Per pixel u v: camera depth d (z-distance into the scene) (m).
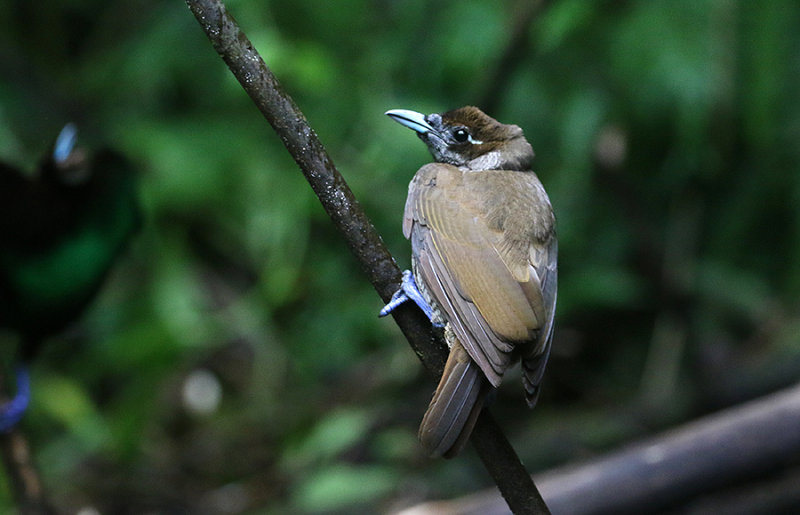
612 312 11.97
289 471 10.77
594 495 7.59
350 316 11.61
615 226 11.70
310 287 11.80
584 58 11.18
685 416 10.79
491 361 4.98
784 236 11.84
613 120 11.30
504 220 5.72
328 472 10.27
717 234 11.96
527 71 11.23
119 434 10.91
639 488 7.57
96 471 10.89
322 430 10.84
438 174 6.13
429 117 6.73
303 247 11.22
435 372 5.09
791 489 8.80
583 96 11.01
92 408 10.89
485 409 4.95
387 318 11.55
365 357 11.80
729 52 10.91
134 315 11.09
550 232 5.84
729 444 7.56
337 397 11.51
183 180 10.70
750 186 11.73
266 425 11.41
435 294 5.56
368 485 10.01
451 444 4.83
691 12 10.90
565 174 11.45
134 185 7.73
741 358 11.14
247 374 11.91
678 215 11.84
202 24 4.47
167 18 11.22
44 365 11.18
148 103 11.41
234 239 12.00
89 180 7.49
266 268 11.48
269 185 10.98
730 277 11.76
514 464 4.84
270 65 9.95
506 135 6.64
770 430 7.57
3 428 7.86
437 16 11.06
